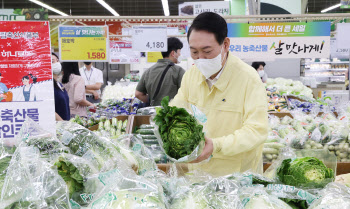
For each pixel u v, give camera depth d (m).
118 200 0.83
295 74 9.12
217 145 1.43
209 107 1.82
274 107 4.30
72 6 14.94
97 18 3.12
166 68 3.75
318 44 3.26
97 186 0.96
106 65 11.18
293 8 5.30
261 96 1.67
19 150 0.93
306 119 3.09
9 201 0.82
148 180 0.97
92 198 0.95
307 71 12.02
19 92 1.33
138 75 8.21
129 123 3.14
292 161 1.21
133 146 1.38
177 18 3.15
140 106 4.69
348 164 1.97
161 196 0.90
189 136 1.26
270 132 2.76
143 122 3.31
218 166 1.78
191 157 1.28
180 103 1.42
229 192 1.01
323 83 10.95
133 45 3.39
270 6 5.34
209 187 1.04
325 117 3.16
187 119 1.29
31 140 1.09
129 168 1.13
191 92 1.92
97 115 3.72
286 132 2.81
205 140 1.39
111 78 11.31
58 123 1.34
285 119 3.19
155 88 3.79
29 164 0.90
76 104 4.84
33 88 1.34
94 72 6.68
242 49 3.31
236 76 1.73
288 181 1.16
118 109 4.62
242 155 1.76
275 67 9.14
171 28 6.55
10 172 0.88
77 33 3.43
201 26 1.58
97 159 1.12
